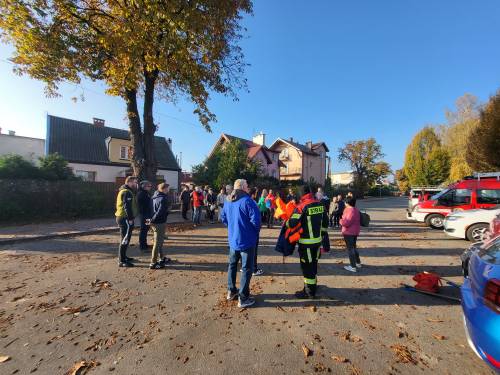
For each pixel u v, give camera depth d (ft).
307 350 9.39
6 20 28.81
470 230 27.78
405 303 13.32
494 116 46.24
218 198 42.45
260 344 9.86
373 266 19.65
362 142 160.25
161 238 18.71
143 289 14.99
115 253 22.71
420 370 8.47
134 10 30.07
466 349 9.57
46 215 42.22
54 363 8.79
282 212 26.76
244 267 12.84
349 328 10.99
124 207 18.54
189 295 14.24
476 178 38.88
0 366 8.61
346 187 160.56
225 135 120.67
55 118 81.66
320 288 15.28
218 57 39.63
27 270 18.15
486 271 8.19
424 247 26.05
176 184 101.96
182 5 31.04
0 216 37.88
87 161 78.69
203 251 23.66
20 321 11.43
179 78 40.11
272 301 13.57
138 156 40.40
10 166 40.73
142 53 32.40
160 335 10.44
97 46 34.35
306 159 145.89
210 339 10.18
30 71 32.60
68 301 13.39
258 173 79.66
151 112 41.78
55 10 31.73
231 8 36.35
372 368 8.57
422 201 39.73
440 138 128.98
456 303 13.29
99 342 9.95
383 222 46.44
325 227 14.40
